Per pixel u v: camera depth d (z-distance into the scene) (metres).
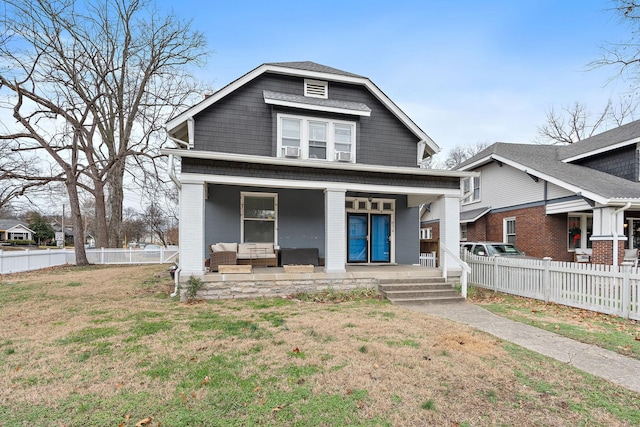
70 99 17.03
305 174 9.30
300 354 4.64
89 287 10.41
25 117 16.19
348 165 9.34
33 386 3.70
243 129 11.02
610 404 3.40
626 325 6.34
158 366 4.23
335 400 3.42
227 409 3.25
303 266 9.42
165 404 3.33
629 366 4.38
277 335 5.49
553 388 3.73
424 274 9.80
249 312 7.13
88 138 18.59
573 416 3.18
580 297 7.75
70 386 3.70
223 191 10.92
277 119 11.12
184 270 8.44
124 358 4.48
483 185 18.61
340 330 5.80
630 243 14.37
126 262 18.81
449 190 10.30
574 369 4.26
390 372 4.09
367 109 11.61
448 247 10.05
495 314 7.27
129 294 9.27
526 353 4.81
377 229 12.48
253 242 11.17
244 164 8.84
